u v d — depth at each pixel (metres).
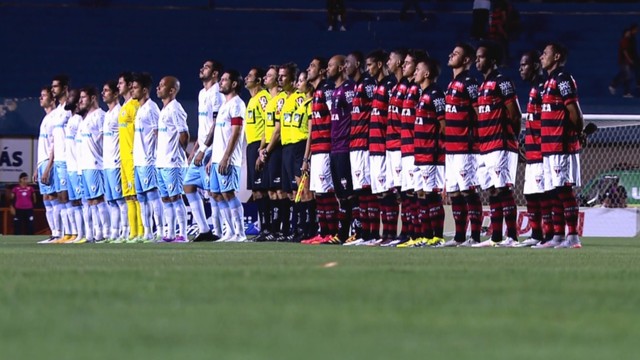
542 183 48.78
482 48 48.38
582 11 119.38
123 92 61.28
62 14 113.94
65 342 14.50
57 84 64.38
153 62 111.44
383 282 23.91
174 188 60.09
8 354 13.44
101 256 37.91
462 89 48.78
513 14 111.31
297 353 13.52
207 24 115.00
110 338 14.88
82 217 64.75
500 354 13.63
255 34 114.69
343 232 55.28
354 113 53.25
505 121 48.78
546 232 49.53
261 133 59.53
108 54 111.44
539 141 48.81
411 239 51.91
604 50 114.94
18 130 92.94
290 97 57.19
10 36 111.44
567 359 13.34
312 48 114.06
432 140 49.88
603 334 15.70
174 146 60.03
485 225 72.62
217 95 59.81
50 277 25.66
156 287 22.64
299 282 23.84
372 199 53.84
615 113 108.25
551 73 47.75
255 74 59.88
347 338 14.87
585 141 49.12
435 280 24.53
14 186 89.06
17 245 55.53
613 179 78.38
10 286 23.03
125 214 62.06
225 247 49.19
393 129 51.75
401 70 51.38
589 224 76.38
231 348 13.94
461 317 17.52
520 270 28.42
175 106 59.91
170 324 16.42
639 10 118.88
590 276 26.45
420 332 15.61
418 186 50.25
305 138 57.19
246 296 20.72
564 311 18.56
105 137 61.62
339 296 20.70
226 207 60.09
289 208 59.47
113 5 115.88
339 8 114.81
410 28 116.12
